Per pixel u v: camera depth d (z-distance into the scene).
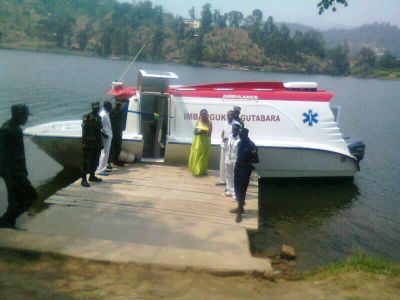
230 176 9.11
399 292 5.38
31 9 126.44
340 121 27.83
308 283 5.67
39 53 97.44
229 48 160.00
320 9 9.27
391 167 15.99
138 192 9.00
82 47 121.19
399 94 62.09
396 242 9.25
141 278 5.27
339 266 6.54
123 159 11.15
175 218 7.75
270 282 5.60
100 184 9.29
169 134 11.62
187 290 5.00
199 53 138.62
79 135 11.19
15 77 39.84
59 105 24.94
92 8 153.25
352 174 12.78
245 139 7.98
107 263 5.59
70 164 11.84
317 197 11.77
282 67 153.88
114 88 12.42
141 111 11.62
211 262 5.90
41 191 10.64
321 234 9.36
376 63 167.25
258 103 12.02
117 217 7.57
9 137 6.33
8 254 5.51
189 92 11.91
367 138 22.08
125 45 124.19
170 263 5.71
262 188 12.23
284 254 7.79
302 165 12.22
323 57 165.62
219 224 7.62
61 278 4.99
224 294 4.97
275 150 11.87
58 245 5.93
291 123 12.14
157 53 130.12
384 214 10.94
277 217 10.20
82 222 7.21
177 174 10.64
